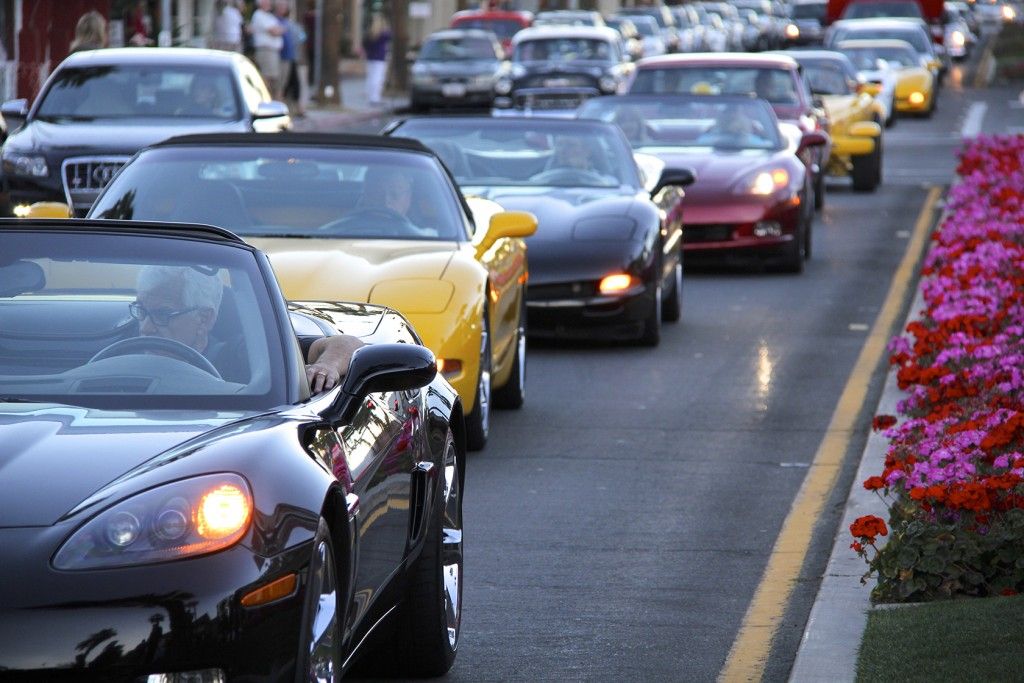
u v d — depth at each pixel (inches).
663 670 777.6
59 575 502.3
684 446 1315.2
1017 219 2018.9
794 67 3029.0
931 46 5954.7
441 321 1155.3
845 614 839.7
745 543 1024.2
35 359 629.0
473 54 6067.9
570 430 1375.5
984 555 858.8
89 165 2032.5
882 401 1433.3
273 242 1218.6
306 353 711.1
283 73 5182.1
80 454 545.3
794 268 2400.3
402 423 712.4
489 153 1854.1
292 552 533.0
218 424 579.8
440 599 742.5
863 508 1071.6
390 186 1304.1
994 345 1286.9
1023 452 949.2
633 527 1062.4
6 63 3836.1
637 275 1734.7
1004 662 726.5
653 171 1979.6
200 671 509.7
